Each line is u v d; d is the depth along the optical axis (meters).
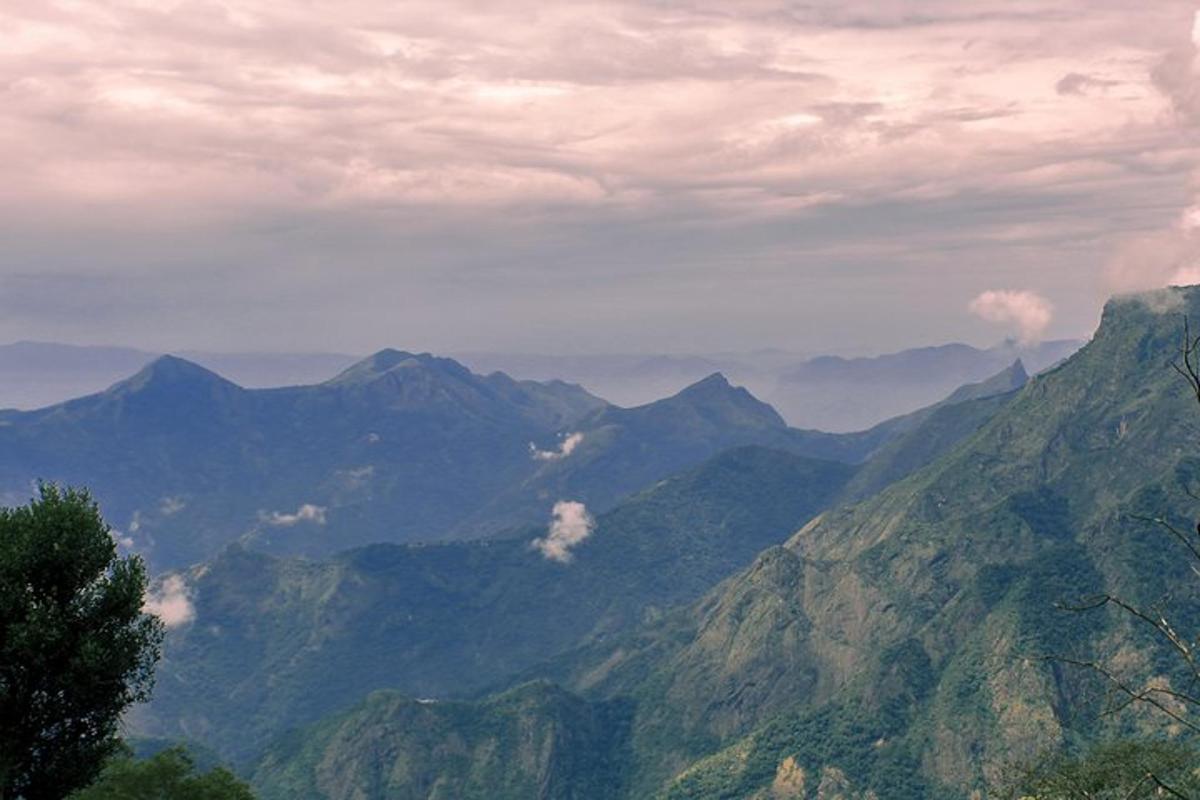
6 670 71.06
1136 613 34.66
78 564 74.06
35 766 73.44
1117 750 77.75
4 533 72.88
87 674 72.06
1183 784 65.19
